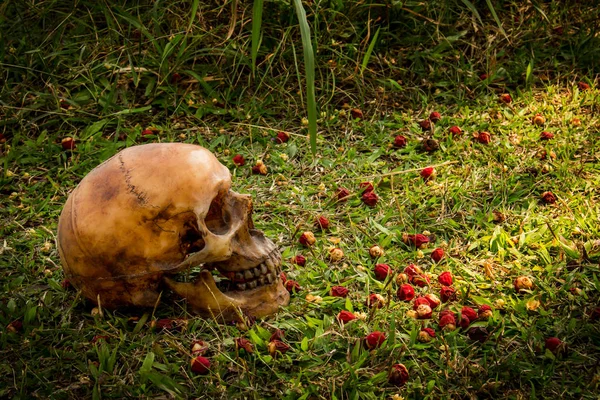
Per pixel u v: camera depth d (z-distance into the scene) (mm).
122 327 1368
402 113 1786
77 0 1860
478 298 1402
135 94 1787
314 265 1473
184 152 1345
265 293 1384
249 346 1334
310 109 1315
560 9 1981
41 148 1694
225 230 1376
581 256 1455
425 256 1486
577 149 1683
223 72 1823
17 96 1771
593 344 1348
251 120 1758
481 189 1609
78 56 1820
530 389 1295
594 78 1868
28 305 1391
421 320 1374
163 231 1329
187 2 1889
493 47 1890
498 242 1493
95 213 1326
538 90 1840
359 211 1568
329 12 1857
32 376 1312
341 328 1356
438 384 1294
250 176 1646
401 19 1902
